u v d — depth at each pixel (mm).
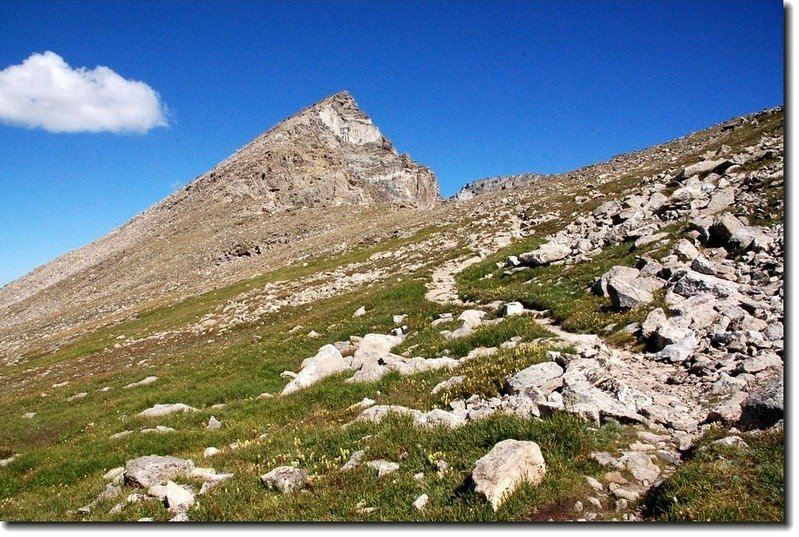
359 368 19594
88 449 16484
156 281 92938
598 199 46281
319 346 26828
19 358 60688
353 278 46469
